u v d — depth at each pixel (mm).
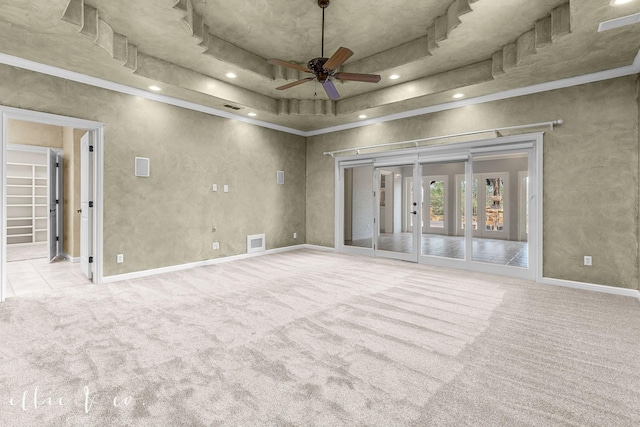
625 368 2004
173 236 4703
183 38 3393
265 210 6086
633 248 3529
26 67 3434
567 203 3893
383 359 2117
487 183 6992
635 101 3508
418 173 5277
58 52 3266
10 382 1836
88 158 4098
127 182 4215
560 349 2256
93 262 4094
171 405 1640
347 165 6199
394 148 5500
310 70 3193
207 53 3678
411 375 1928
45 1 2428
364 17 3307
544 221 4043
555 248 3973
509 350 2242
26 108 3443
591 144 3746
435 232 6570
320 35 3664
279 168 6348
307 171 6902
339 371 1970
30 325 2656
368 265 5109
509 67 3494
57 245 5859
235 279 4211
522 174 6641
